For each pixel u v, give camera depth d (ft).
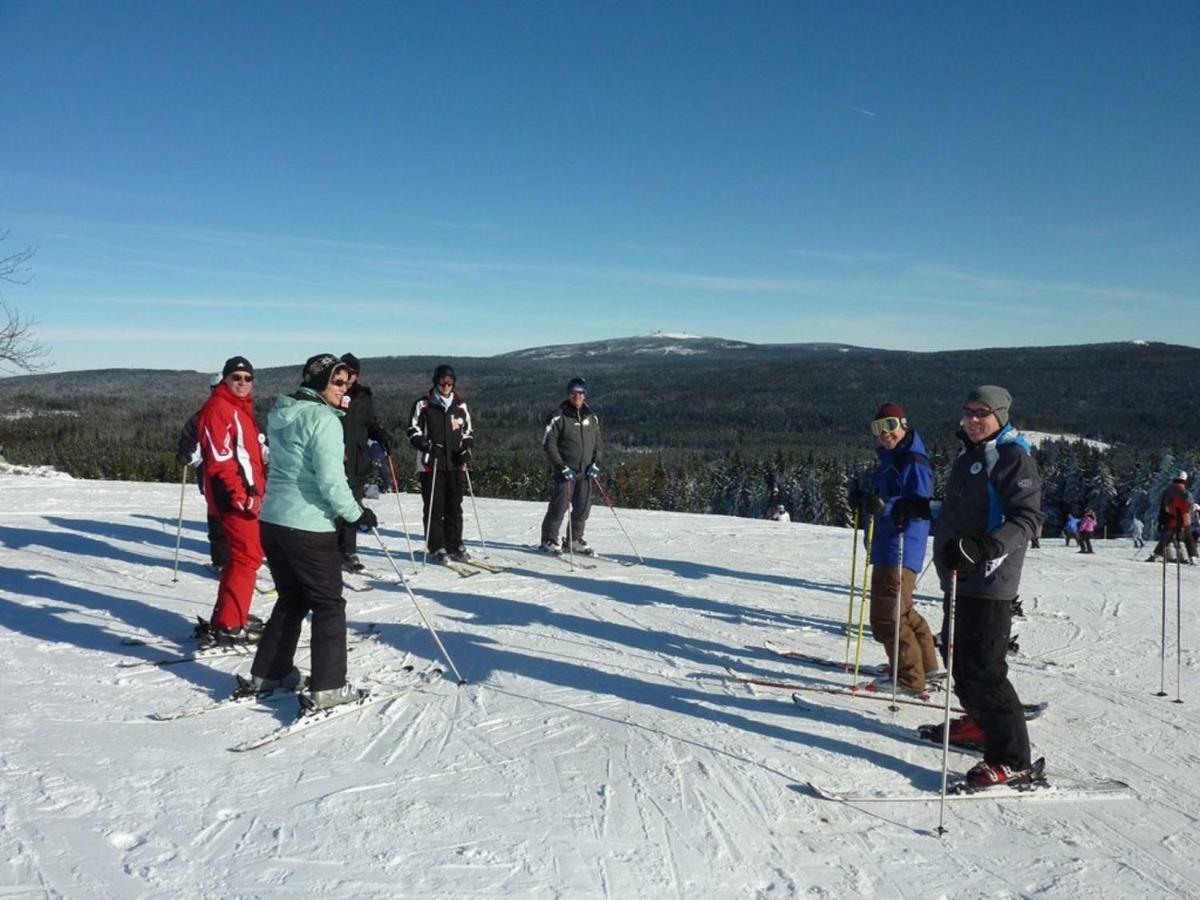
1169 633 22.72
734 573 29.35
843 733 14.57
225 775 12.13
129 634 18.86
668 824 11.18
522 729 14.25
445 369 27.78
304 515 14.15
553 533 31.09
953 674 12.85
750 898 9.62
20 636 18.22
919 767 13.34
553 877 9.81
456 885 9.55
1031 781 12.59
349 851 10.18
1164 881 10.32
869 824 11.48
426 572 26.48
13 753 12.47
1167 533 17.66
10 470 60.49
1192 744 14.66
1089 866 10.60
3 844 10.05
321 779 12.12
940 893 9.89
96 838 10.27
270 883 9.46
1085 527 71.72
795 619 22.75
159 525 34.30
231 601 17.87
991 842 11.11
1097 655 20.35
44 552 27.43
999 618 12.16
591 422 30.83
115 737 13.28
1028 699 16.83
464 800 11.62
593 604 23.26
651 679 17.06
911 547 16.35
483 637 19.54
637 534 38.96
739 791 12.21
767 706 15.74
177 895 9.19
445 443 27.78
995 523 12.26
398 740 13.64
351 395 24.93
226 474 17.61
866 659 19.08
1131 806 12.27
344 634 14.78
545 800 11.71
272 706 14.89
